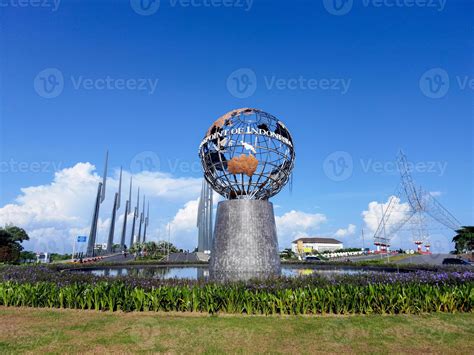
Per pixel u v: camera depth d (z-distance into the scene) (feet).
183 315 33.47
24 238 178.19
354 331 28.04
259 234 51.62
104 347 23.93
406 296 35.06
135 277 46.73
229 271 50.06
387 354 22.95
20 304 37.83
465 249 178.29
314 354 22.86
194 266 104.63
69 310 35.63
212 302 34.63
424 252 184.85
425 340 25.89
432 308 35.73
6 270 58.75
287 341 25.41
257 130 52.65
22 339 25.70
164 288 36.91
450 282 43.91
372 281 42.83
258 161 52.54
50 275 50.44
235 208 52.49
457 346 24.59
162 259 180.55
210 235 233.14
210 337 26.18
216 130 53.83
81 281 45.32
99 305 36.11
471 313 34.60
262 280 42.16
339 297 34.73
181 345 24.36
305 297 34.71
